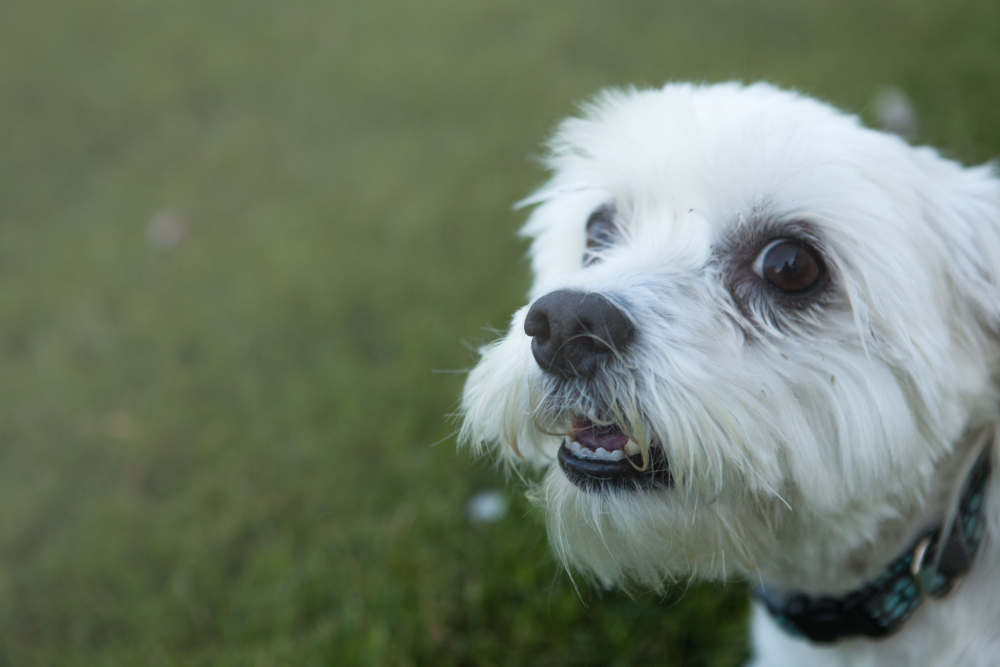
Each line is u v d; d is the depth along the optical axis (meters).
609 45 0.87
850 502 0.29
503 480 0.46
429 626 0.41
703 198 0.31
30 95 0.89
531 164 0.72
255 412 0.53
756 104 0.31
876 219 0.29
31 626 0.44
